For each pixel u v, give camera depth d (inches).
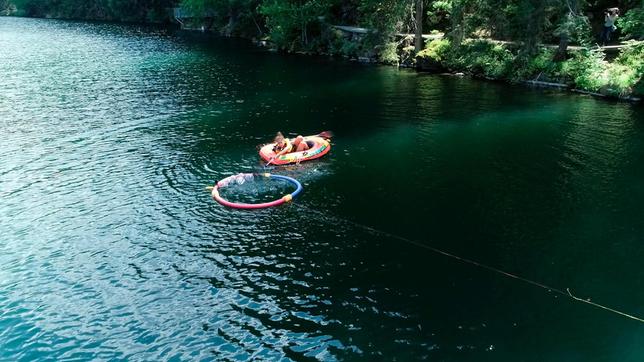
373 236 441.7
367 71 1253.1
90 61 1422.2
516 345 313.9
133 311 347.3
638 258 403.9
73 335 325.4
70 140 697.6
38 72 1231.5
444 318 338.6
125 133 730.8
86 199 514.6
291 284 375.9
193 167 596.4
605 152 635.5
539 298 358.0
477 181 554.6
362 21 1549.0
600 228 450.9
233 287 372.8
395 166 598.9
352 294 364.2
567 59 1019.3
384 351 309.3
